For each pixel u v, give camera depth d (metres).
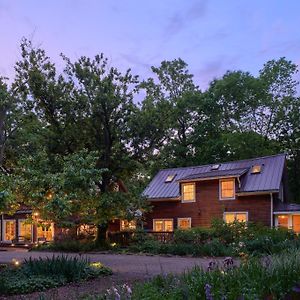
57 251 26.39
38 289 10.36
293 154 44.94
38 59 23.47
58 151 24.98
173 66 47.06
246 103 43.44
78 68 24.86
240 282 5.32
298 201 43.97
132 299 5.71
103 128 26.02
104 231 26.42
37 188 12.72
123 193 25.75
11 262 17.34
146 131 25.70
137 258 19.92
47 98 24.33
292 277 5.30
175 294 5.54
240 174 28.00
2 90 20.06
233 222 23.00
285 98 44.69
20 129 22.47
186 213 30.72
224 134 40.66
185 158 43.31
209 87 44.75
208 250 20.33
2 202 10.73
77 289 9.96
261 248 17.89
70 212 13.78
